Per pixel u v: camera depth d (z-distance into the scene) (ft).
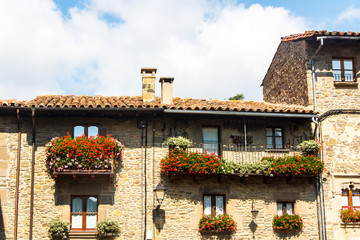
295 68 63.57
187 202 53.31
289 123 58.18
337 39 59.31
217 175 54.03
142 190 52.54
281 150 56.95
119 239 51.13
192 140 55.31
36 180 51.57
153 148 53.88
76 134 53.62
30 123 52.85
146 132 54.08
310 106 58.65
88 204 52.13
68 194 51.57
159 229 51.98
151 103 54.19
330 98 59.21
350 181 57.11
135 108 51.93
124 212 51.83
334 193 56.49
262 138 57.11
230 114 54.49
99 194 51.93
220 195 54.90
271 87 74.18
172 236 52.19
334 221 55.83
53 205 51.26
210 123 56.34
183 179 53.83
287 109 55.93
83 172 50.24
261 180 55.57
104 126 53.78
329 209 56.08
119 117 54.08
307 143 56.29
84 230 51.42
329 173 57.00
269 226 54.65
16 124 52.54
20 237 50.29
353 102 59.36
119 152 52.13
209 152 55.62
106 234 50.29
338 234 55.62
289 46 65.87
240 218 54.24
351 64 60.90
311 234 55.31
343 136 58.34
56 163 49.98
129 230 51.49
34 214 50.85
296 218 54.49
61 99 55.77
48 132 52.90
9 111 51.47
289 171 54.19
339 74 60.39
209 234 53.16
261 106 60.49
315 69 59.93
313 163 54.75
